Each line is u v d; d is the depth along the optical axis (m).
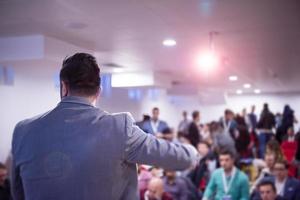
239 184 3.49
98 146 0.95
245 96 13.97
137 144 0.98
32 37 3.30
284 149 5.24
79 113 1.00
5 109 3.07
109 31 3.60
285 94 13.31
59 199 0.95
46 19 3.11
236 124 7.66
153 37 4.01
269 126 7.39
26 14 2.95
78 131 0.97
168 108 10.67
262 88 11.55
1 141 2.97
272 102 13.51
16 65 3.39
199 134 7.14
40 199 0.96
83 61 1.04
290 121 7.56
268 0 2.71
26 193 0.99
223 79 8.70
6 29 3.35
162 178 3.88
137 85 3.44
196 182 4.32
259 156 6.73
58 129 0.98
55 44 2.84
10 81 3.28
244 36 4.05
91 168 0.94
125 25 3.42
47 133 0.98
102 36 3.78
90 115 0.99
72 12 2.95
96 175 0.94
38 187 0.96
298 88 11.59
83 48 2.42
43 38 3.29
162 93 10.01
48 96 2.04
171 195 3.75
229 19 3.31
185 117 10.09
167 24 3.45
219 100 12.84
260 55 5.32
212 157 4.43
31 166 0.98
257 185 3.43
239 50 4.92
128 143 0.97
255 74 7.66
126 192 1.01
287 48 4.77
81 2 2.68
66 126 0.98
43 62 2.95
